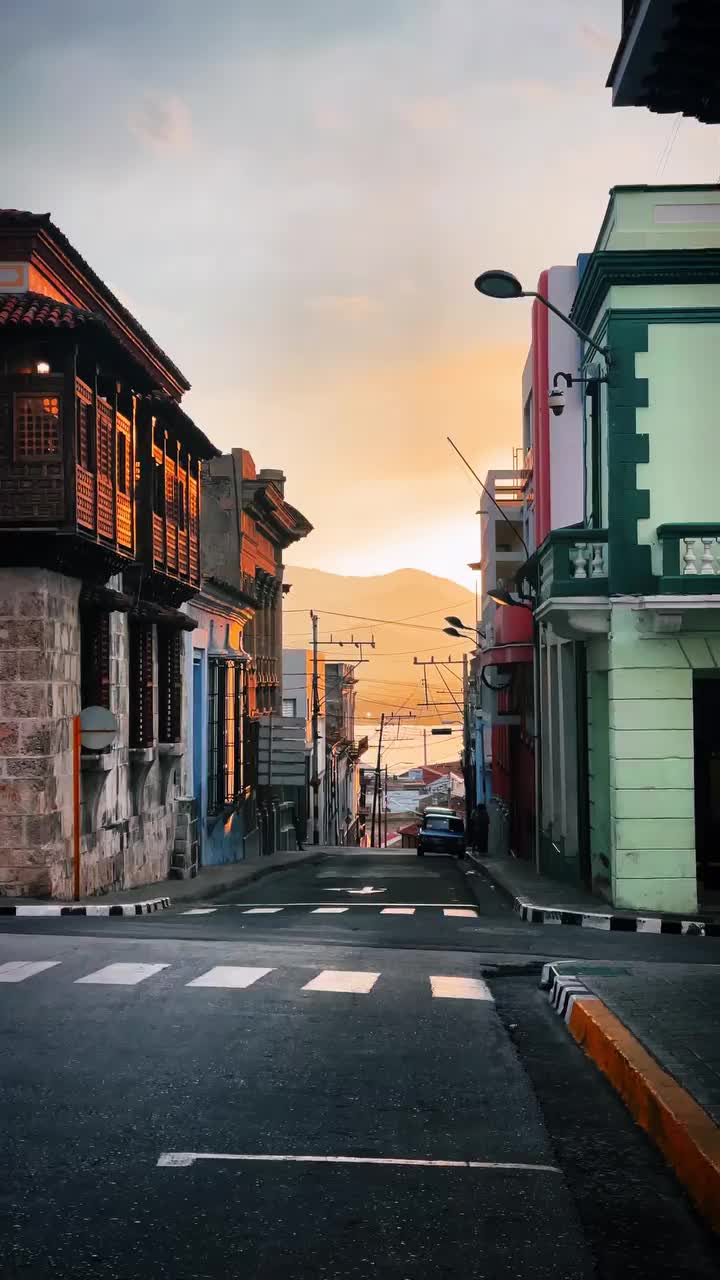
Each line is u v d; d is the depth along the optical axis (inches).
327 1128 250.1
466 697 2566.4
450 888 1146.7
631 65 431.5
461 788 5575.8
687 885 754.8
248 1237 191.8
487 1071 303.6
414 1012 376.2
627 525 761.0
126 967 441.4
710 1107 240.8
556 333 1033.5
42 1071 288.4
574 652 952.3
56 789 765.9
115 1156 228.5
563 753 1001.5
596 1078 300.8
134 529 912.3
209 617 1363.2
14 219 811.4
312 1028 344.8
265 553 1974.7
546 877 1109.1
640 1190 218.7
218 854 1451.8
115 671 917.8
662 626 740.7
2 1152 229.1
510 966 493.0
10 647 749.3
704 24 402.0
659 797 755.4
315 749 2519.7
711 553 729.0
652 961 508.7
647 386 764.6
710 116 467.2
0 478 736.3
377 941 578.6
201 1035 330.0
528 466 1418.6
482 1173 225.6
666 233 764.0
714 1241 195.8
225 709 1451.8
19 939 521.0
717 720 823.7
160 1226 195.3
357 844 3956.7
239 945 521.7
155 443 994.1
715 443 764.0
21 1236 189.5
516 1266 183.8
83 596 821.9
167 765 1089.4
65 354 742.5
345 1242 191.0
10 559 746.2
